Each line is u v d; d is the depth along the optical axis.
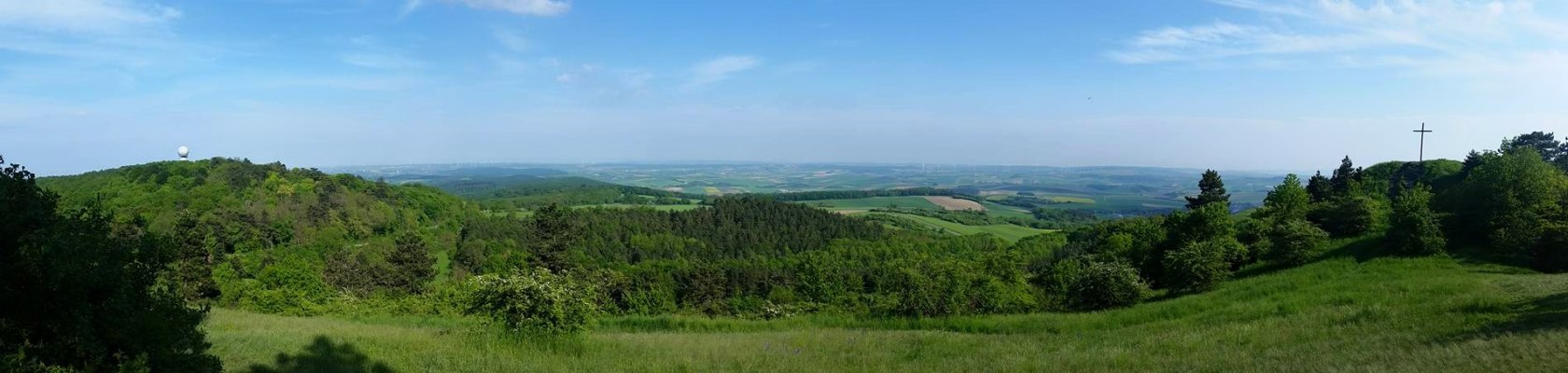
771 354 16.16
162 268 8.20
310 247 62.84
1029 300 29.56
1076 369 13.17
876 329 23.81
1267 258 35.78
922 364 14.84
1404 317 15.84
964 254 61.88
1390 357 10.98
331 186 77.38
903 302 27.23
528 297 17.17
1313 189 51.28
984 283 30.05
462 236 76.06
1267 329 16.38
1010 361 14.45
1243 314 20.19
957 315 26.83
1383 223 35.34
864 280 45.50
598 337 18.81
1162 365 12.88
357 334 17.36
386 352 14.71
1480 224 31.17
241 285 42.81
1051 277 36.00
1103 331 20.02
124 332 7.20
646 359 15.29
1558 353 9.38
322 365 12.91
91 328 6.98
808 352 16.61
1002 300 28.97
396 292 46.34
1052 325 22.33
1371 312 17.12
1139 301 28.38
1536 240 26.44
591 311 18.33
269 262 53.41
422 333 18.53
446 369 13.12
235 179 71.31
